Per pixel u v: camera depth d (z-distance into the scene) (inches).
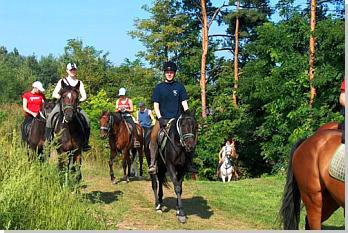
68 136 400.2
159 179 433.7
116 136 585.0
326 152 259.3
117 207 399.2
